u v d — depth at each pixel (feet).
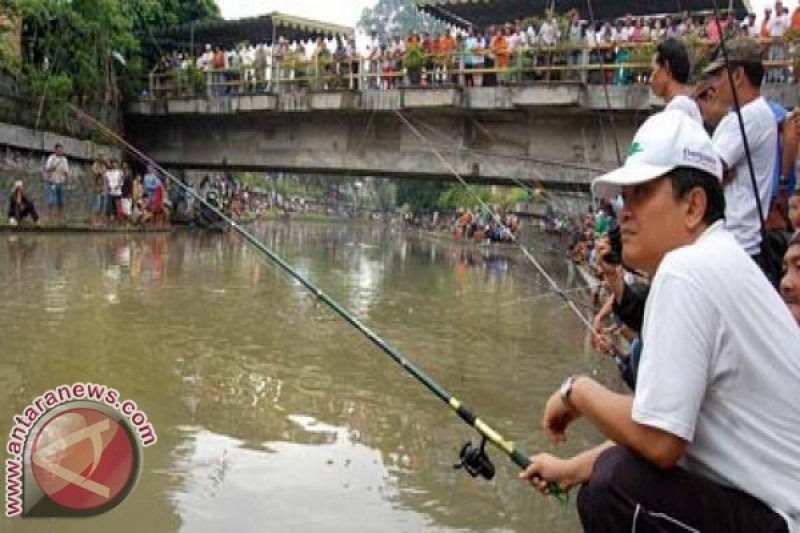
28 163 64.08
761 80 12.34
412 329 29.81
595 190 7.91
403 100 59.31
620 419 6.97
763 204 11.98
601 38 51.06
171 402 18.25
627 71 50.03
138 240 61.05
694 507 6.81
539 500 13.52
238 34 86.79
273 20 80.43
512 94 53.67
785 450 6.70
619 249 10.98
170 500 12.94
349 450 15.70
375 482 14.07
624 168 7.51
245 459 14.93
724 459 6.82
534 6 65.31
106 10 73.92
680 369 6.56
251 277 43.04
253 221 115.96
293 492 13.46
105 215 69.97
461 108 57.16
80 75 71.26
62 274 37.99
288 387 20.16
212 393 19.22
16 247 47.73
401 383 21.09
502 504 13.29
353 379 21.31
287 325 28.76
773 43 41.93
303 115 69.67
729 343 6.63
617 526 7.20
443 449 16.02
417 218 153.17
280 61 70.64
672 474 6.94
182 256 52.08
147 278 39.14
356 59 64.59
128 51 80.18
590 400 7.36
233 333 26.63
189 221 80.33
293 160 71.26
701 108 12.88
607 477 7.24
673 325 6.63
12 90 62.69
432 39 60.85
